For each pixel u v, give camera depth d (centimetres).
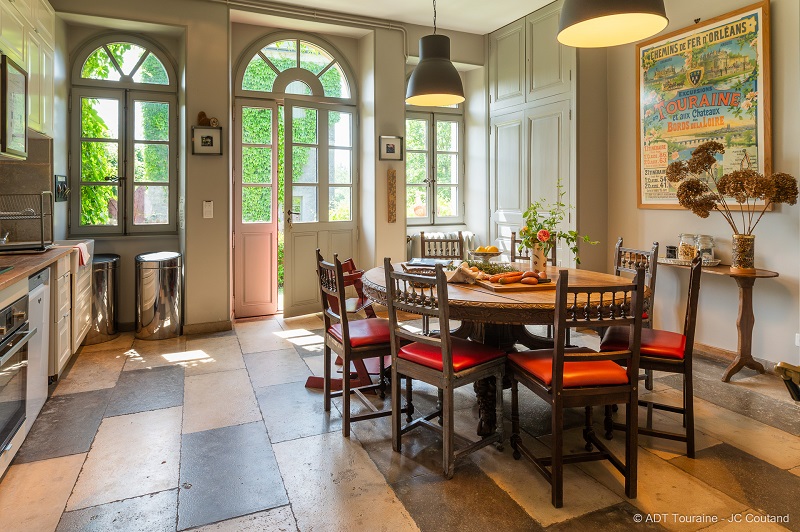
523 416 286
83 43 447
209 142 451
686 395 233
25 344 239
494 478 217
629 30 253
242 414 283
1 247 330
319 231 536
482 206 592
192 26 444
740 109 357
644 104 427
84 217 458
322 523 186
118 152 465
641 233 442
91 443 247
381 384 309
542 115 496
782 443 247
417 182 603
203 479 216
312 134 527
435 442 251
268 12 473
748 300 336
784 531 179
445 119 609
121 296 469
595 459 211
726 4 367
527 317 221
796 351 338
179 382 333
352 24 509
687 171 358
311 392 317
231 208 492
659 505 196
